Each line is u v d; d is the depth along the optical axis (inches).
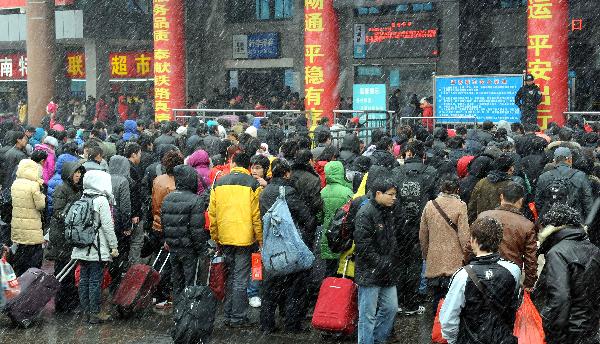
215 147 866.8
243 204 563.8
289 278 560.4
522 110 1168.8
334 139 1012.5
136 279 603.8
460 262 530.0
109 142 864.9
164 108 1657.2
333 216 549.0
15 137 770.8
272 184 560.4
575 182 585.9
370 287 486.9
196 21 1888.5
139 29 1877.5
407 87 1658.5
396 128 1256.8
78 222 574.6
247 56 1860.2
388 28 1662.2
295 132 962.7
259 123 1109.1
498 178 548.1
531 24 1263.5
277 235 537.6
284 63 1823.3
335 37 1498.5
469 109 1214.9
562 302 355.9
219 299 584.4
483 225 351.6
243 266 573.6
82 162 601.3
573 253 359.6
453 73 1604.3
